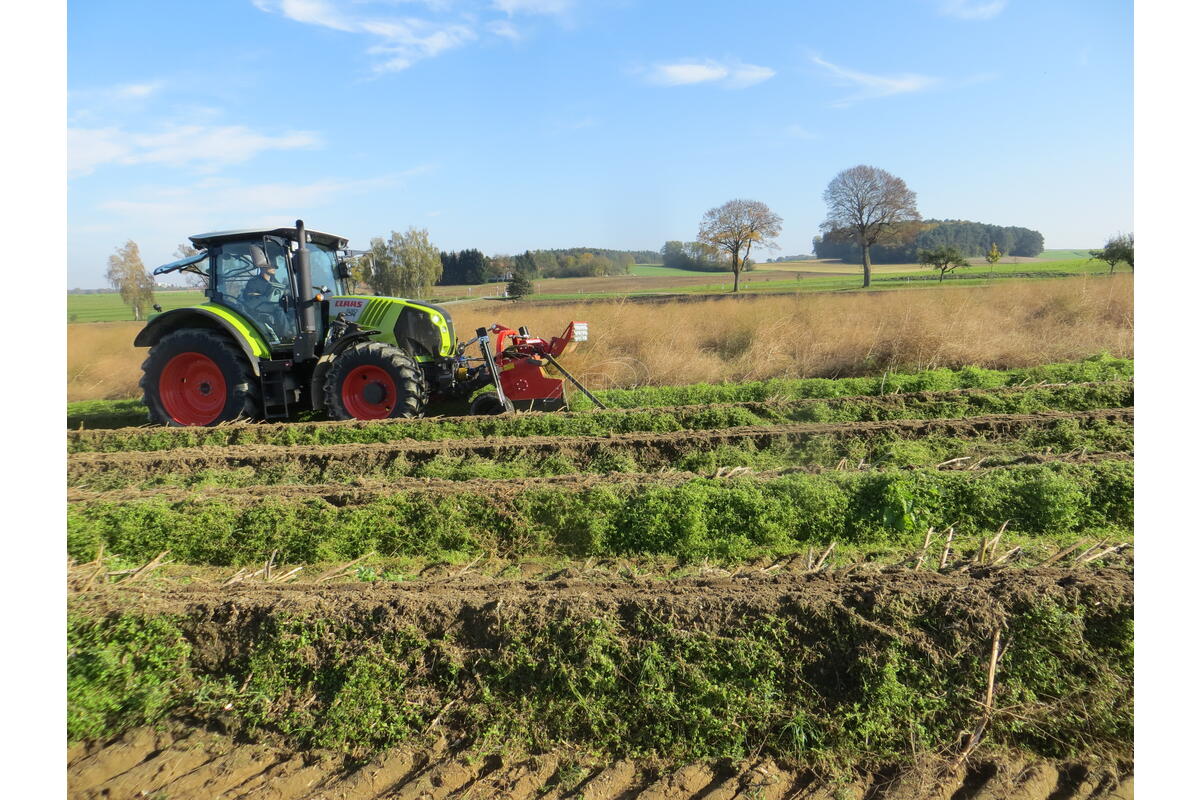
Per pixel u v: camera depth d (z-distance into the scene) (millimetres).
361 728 3191
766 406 8297
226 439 7711
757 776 2938
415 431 7723
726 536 4992
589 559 4938
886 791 2865
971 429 7047
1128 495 5125
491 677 3330
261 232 8367
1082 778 2891
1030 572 3754
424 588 3881
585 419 7898
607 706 3203
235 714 3301
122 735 3217
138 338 8969
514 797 2867
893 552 4770
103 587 4016
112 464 6742
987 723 3104
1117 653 3277
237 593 3852
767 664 3285
